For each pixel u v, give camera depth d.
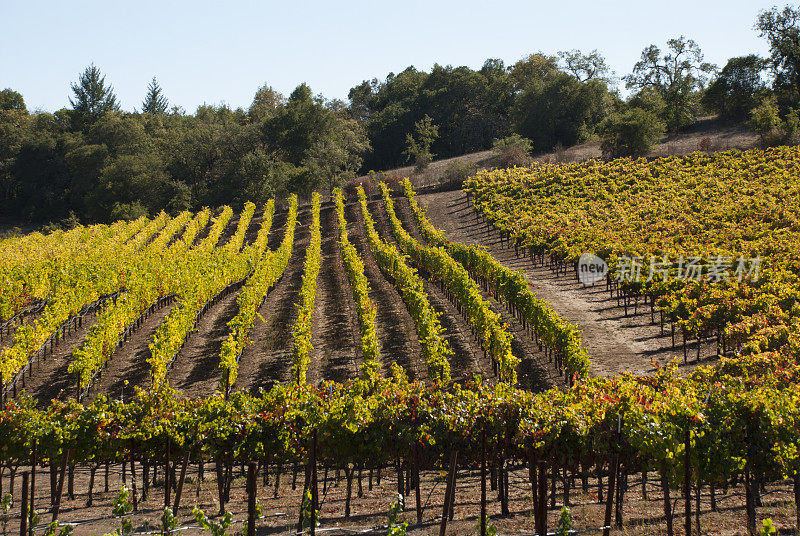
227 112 106.44
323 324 28.34
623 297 28.12
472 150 95.75
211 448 12.14
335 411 11.79
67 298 26.23
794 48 65.94
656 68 86.69
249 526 8.15
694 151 59.31
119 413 12.41
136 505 11.89
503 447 11.80
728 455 10.47
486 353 23.17
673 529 9.78
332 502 12.52
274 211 61.00
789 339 16.77
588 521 10.35
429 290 33.84
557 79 81.81
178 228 56.06
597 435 11.08
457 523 10.47
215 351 24.83
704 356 21.31
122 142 84.94
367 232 46.28
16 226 80.44
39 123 93.06
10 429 11.77
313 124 83.19
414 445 11.71
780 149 52.44
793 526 9.41
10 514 10.64
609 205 45.72
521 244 39.06
